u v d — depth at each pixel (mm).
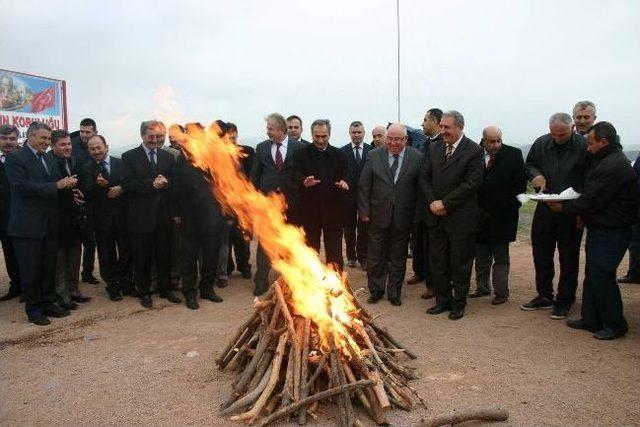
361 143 8469
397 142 6289
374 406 3639
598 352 4895
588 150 5254
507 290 6559
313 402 3680
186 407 3895
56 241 6160
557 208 5453
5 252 6957
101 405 3941
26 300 5977
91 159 7109
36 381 4379
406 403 3836
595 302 5387
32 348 5168
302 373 3834
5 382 4363
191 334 5555
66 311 6285
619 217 5109
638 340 5195
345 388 3639
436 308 6199
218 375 4473
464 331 5551
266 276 7043
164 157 6754
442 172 5934
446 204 5781
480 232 6641
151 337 5465
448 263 6172
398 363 4500
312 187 6598
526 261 9008
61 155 6492
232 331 5629
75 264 6789
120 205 6828
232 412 3762
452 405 3877
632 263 7363
